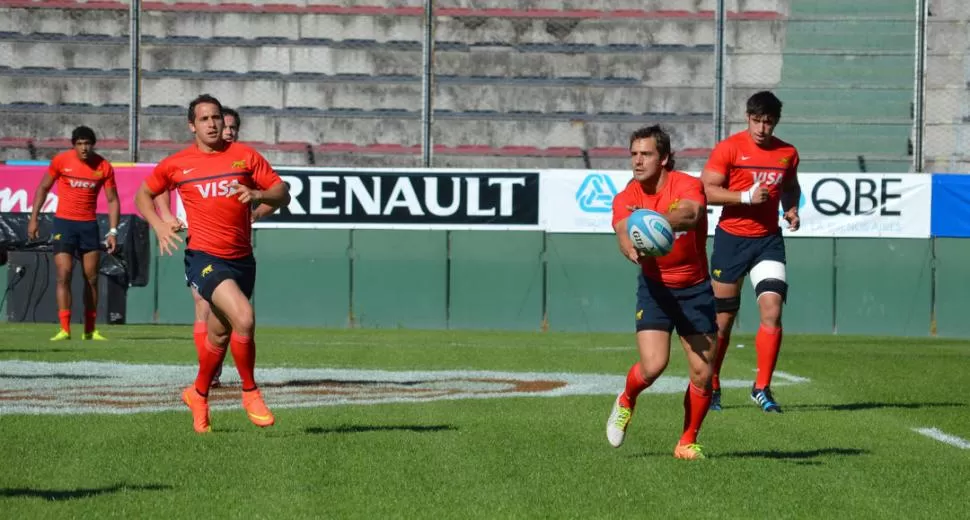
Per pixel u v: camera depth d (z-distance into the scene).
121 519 17.91
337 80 86.81
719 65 79.31
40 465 22.53
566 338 69.31
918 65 79.94
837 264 78.75
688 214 23.20
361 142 86.19
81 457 23.48
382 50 87.19
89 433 26.94
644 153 23.47
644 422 30.20
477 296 79.50
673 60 86.94
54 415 30.36
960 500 20.28
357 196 79.31
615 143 86.00
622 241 23.48
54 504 18.91
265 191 27.92
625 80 87.00
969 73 83.69
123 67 87.00
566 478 21.72
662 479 21.75
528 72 87.12
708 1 87.50
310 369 44.78
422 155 80.62
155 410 31.81
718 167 34.81
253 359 26.81
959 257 78.25
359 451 24.58
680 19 87.12
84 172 58.03
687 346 24.02
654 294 23.97
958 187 78.12
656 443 26.38
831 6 86.12
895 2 86.06
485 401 34.56
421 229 79.31
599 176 79.06
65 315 59.00
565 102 86.56
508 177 79.25
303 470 22.23
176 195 78.62
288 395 36.09
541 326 79.44
